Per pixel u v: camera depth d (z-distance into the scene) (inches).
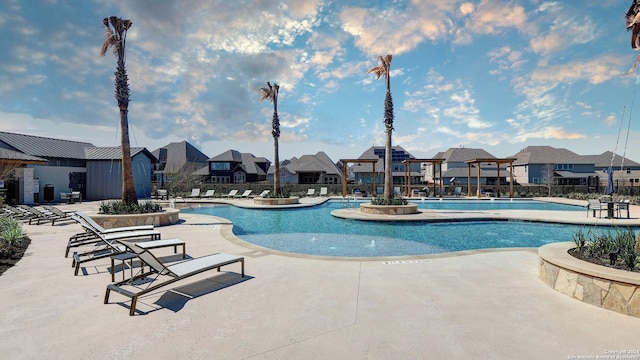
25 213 530.0
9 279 210.5
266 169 2413.9
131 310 153.9
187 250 305.7
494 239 442.3
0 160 732.0
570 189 1316.4
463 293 183.5
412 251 369.4
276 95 920.3
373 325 143.6
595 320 147.3
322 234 482.0
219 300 174.1
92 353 120.7
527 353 120.2
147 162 1290.6
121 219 461.4
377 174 1995.6
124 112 517.7
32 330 139.0
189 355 119.3
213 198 1197.1
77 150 1133.7
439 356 118.3
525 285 196.5
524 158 2021.4
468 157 2105.1
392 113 695.1
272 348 124.3
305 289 191.5
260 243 412.2
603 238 215.0
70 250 300.8
